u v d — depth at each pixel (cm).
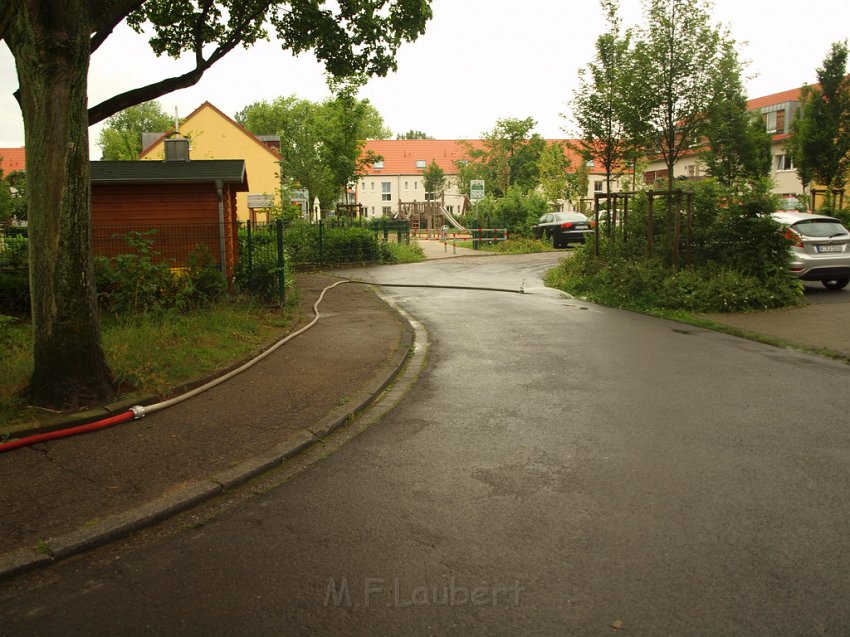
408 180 8744
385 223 2900
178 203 1308
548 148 4753
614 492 444
